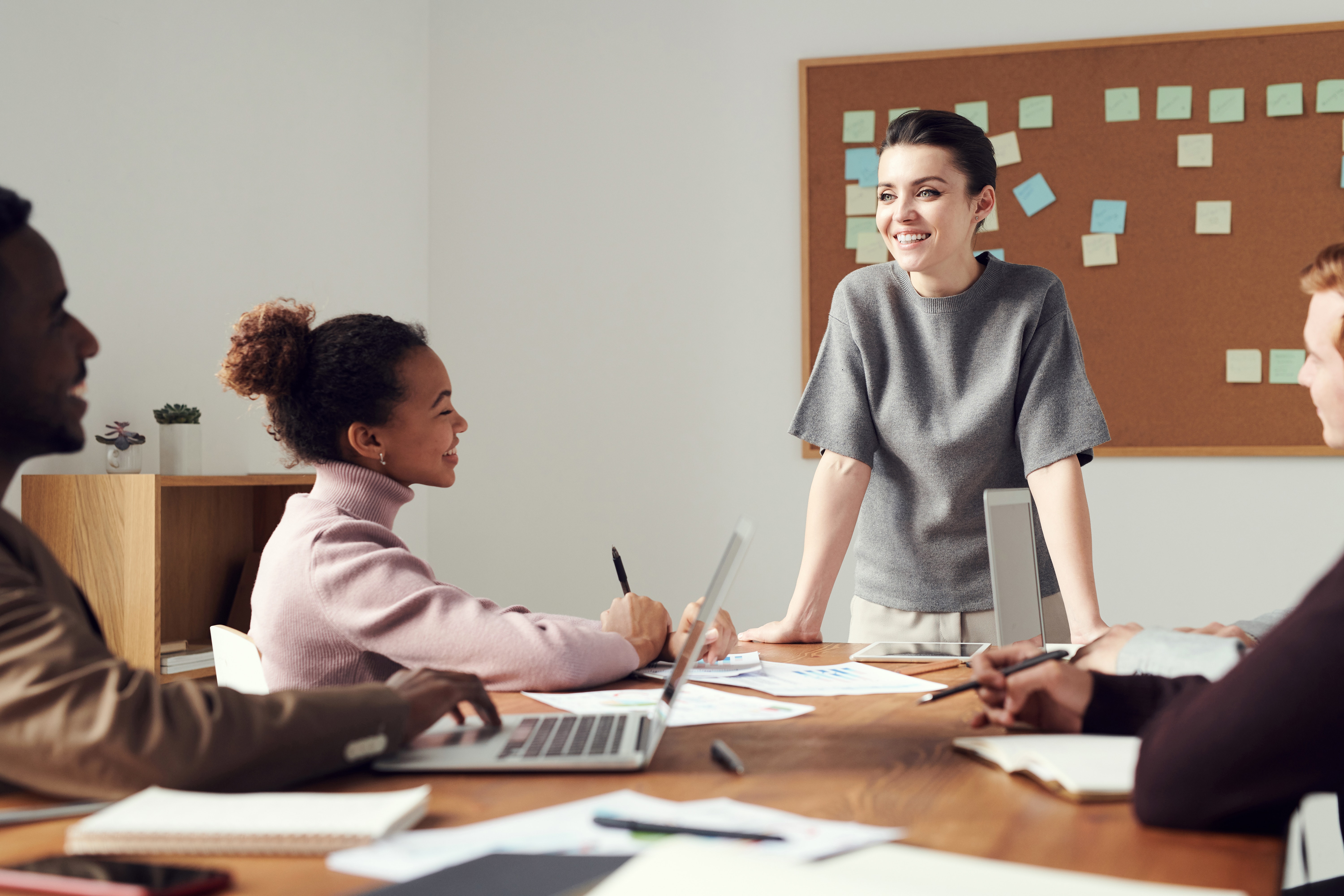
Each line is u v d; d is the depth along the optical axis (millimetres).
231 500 2561
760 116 3229
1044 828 681
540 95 3373
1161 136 2973
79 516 2020
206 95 2539
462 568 3389
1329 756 621
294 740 772
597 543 3307
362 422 1309
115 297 2264
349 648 1213
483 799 764
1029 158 3051
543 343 3354
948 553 1859
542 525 3340
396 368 1313
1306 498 2900
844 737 971
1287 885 1653
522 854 620
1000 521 1508
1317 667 625
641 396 3293
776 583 3193
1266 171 2916
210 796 697
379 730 836
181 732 718
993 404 1791
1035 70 3045
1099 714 885
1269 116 2912
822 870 515
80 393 870
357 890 581
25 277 788
